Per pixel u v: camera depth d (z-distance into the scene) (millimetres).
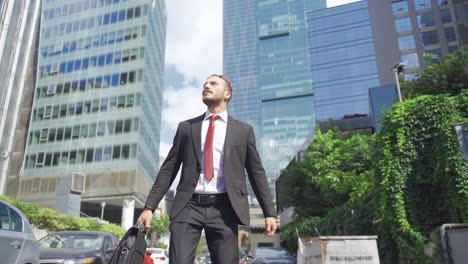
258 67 180375
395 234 8680
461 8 24938
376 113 31250
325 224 16750
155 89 56469
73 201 21812
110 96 47500
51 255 6961
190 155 2424
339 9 86438
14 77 32406
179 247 2178
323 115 77688
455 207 8047
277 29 181875
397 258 9070
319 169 20172
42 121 48562
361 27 82375
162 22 65375
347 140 20297
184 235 2217
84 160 44906
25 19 34375
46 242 7953
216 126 2504
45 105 49438
